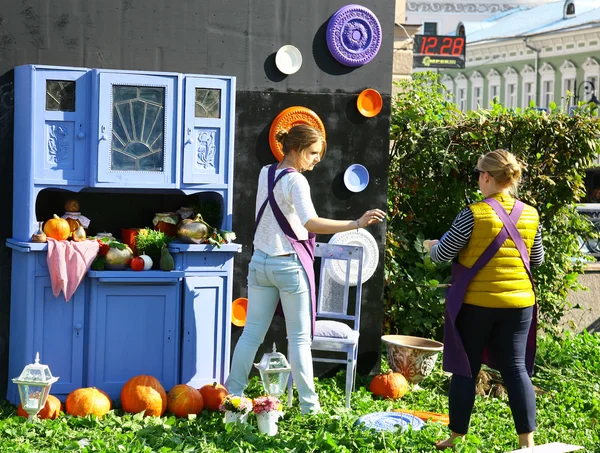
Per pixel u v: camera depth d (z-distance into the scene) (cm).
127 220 608
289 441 471
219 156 561
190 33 586
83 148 536
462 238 462
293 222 509
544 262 726
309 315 520
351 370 559
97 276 537
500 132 719
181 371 564
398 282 706
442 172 730
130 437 475
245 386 532
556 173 728
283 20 607
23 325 538
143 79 539
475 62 2972
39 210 585
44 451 455
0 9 543
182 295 563
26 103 528
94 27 564
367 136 632
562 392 620
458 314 466
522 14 2983
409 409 571
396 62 1127
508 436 503
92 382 546
